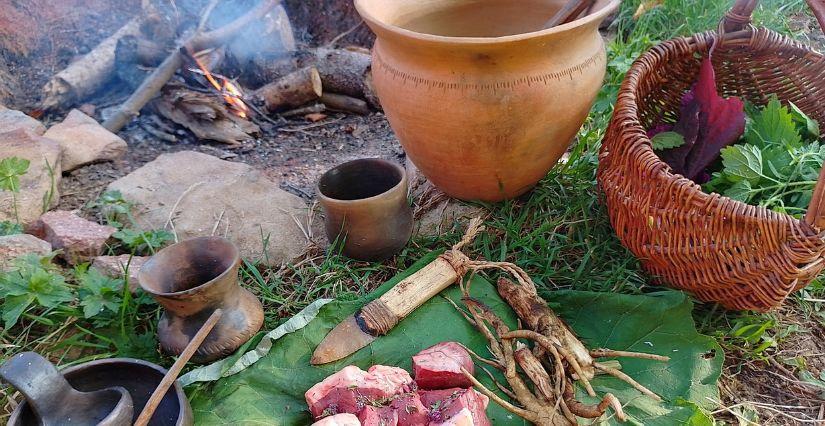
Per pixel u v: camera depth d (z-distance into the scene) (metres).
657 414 0.51
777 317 0.61
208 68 0.94
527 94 0.56
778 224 0.48
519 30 0.72
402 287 0.59
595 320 0.59
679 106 0.74
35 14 1.02
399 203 0.63
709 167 0.69
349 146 0.89
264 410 0.52
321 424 0.47
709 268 0.54
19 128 0.79
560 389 0.51
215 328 0.55
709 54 0.66
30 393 0.45
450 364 0.52
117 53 0.94
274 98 0.94
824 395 0.56
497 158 0.61
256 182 0.76
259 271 0.67
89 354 0.60
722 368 0.56
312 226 0.72
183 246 0.57
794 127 0.66
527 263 0.66
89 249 0.67
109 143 0.83
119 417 0.45
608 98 0.83
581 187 0.72
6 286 0.59
